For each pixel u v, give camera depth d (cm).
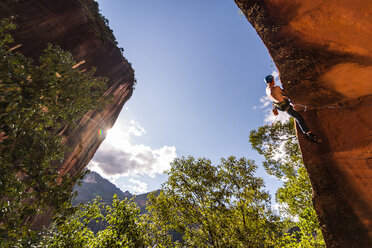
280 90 334
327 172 266
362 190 222
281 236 841
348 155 247
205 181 916
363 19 195
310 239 1002
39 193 313
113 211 949
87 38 2303
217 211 824
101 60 2727
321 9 228
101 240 843
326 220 248
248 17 330
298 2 248
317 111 312
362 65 225
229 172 937
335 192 249
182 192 915
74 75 363
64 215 332
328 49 247
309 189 998
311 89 294
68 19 2055
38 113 323
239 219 853
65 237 667
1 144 275
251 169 934
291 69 296
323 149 281
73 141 2142
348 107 275
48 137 370
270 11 289
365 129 243
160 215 905
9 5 1505
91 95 428
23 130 306
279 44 295
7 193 280
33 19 1700
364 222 209
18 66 296
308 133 298
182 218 879
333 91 278
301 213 1075
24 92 291
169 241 855
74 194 344
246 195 870
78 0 2338
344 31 218
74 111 405
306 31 257
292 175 1133
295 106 340
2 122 265
